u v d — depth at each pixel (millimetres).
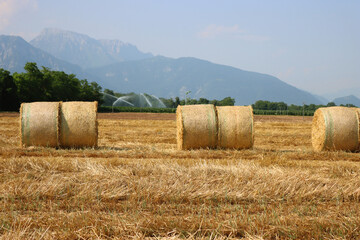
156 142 16453
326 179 7301
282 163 10086
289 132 22766
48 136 12547
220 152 12148
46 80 77375
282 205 5895
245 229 4734
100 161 9703
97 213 5359
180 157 11477
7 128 22266
